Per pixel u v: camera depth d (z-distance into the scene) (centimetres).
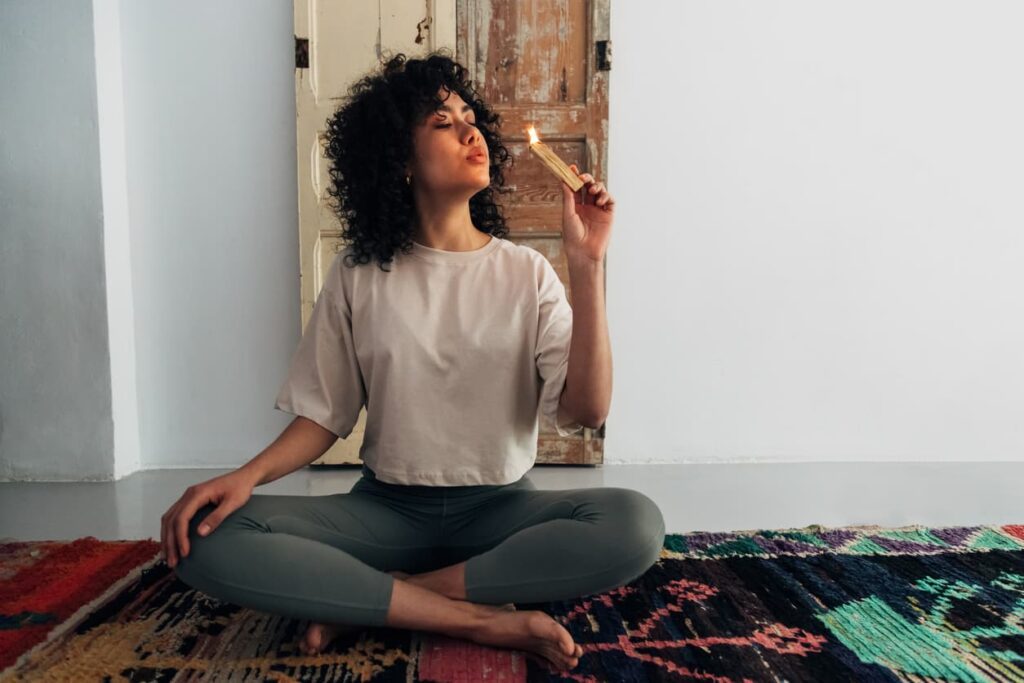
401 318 129
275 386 284
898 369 290
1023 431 290
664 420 289
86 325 260
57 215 256
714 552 174
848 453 291
